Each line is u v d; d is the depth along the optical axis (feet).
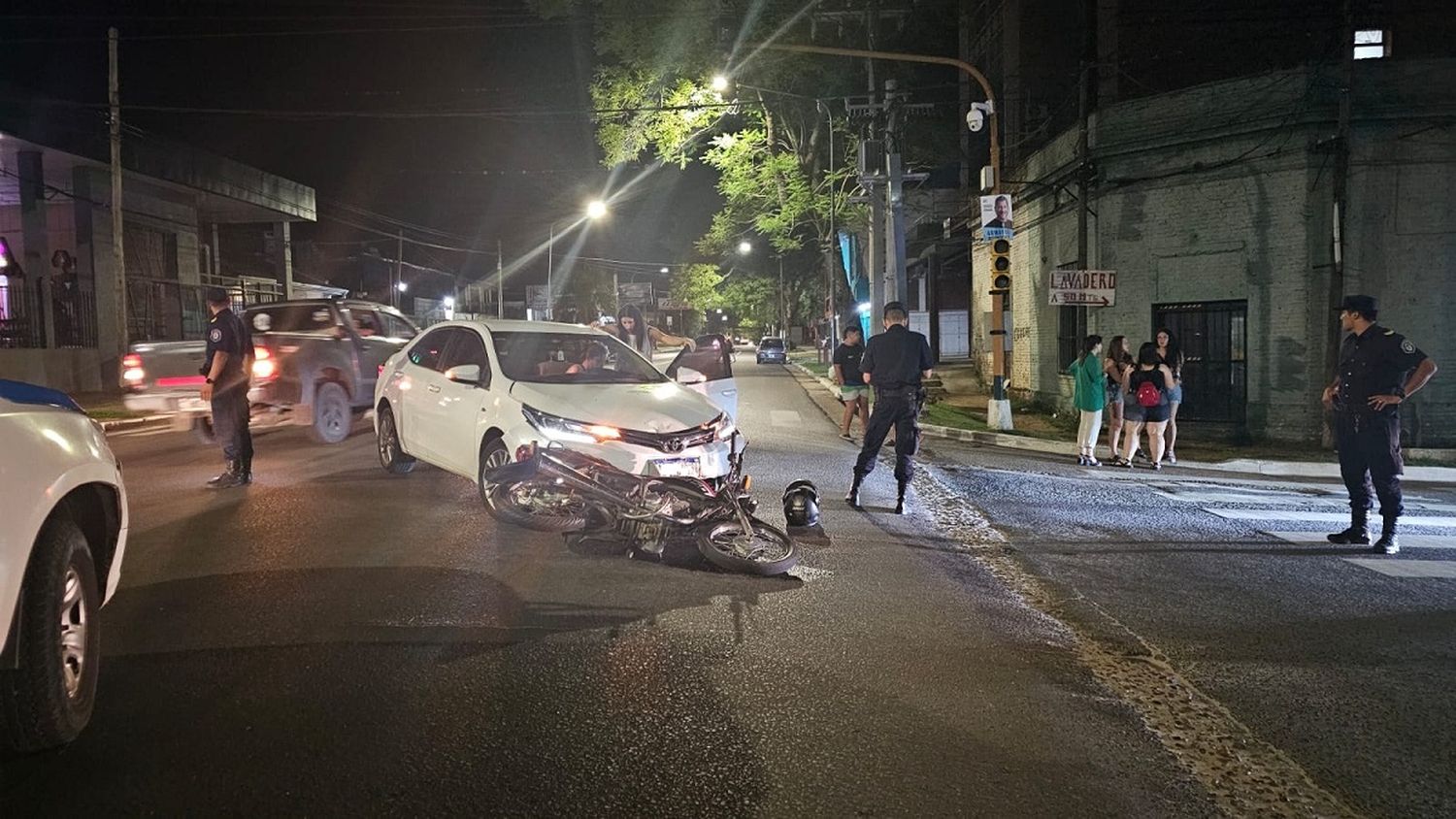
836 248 108.58
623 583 22.25
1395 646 19.76
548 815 12.02
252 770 12.92
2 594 11.32
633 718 14.97
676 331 351.87
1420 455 50.42
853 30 88.38
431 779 12.82
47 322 83.41
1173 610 22.17
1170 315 60.59
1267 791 13.42
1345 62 52.85
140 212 91.30
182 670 16.42
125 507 15.34
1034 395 75.72
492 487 24.23
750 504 25.44
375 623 19.01
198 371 44.29
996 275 60.29
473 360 29.50
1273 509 35.65
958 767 13.76
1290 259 55.31
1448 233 53.42
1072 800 12.93
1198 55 79.10
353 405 44.39
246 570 22.66
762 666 17.46
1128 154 61.36
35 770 12.83
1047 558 27.07
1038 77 94.68
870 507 33.53
